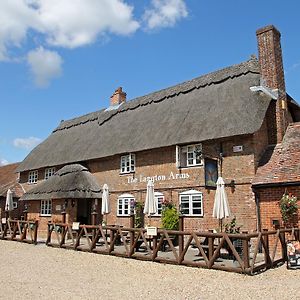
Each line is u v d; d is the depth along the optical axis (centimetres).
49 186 2403
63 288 923
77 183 2272
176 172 1936
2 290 895
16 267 1228
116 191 2256
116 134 2428
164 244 1587
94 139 2614
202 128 1833
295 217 1436
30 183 3059
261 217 1540
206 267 1172
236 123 1694
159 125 2139
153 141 2031
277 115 1784
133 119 2461
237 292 877
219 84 2103
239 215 1639
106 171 2359
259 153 1694
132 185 2162
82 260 1368
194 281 1005
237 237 1116
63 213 1945
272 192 1523
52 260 1374
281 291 880
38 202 2523
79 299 816
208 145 1797
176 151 1919
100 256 1455
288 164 1559
